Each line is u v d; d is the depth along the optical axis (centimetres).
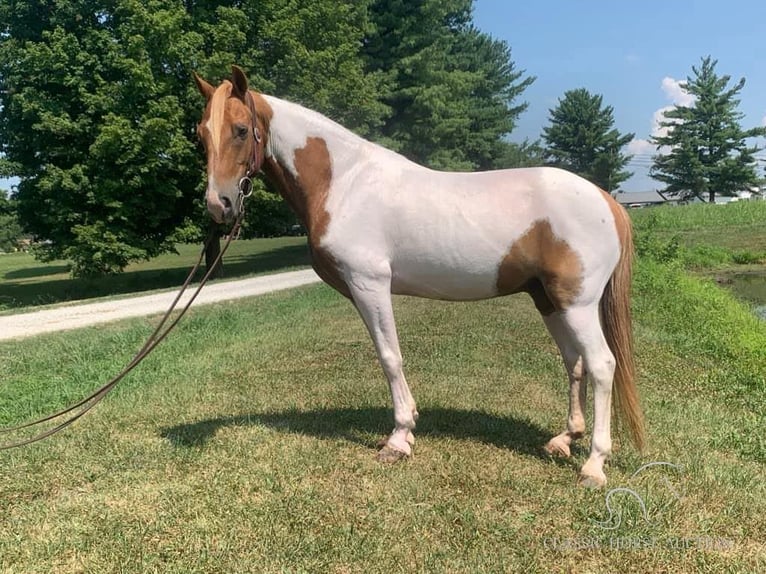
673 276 1219
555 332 361
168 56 1780
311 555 258
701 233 2705
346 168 347
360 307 346
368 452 368
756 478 325
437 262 332
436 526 280
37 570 254
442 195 333
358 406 469
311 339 741
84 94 1745
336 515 291
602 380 315
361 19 2477
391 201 335
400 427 355
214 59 1778
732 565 246
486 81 3597
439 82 2777
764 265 1944
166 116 1762
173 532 281
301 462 352
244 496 315
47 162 1870
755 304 1238
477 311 923
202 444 386
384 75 2517
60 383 553
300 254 2798
